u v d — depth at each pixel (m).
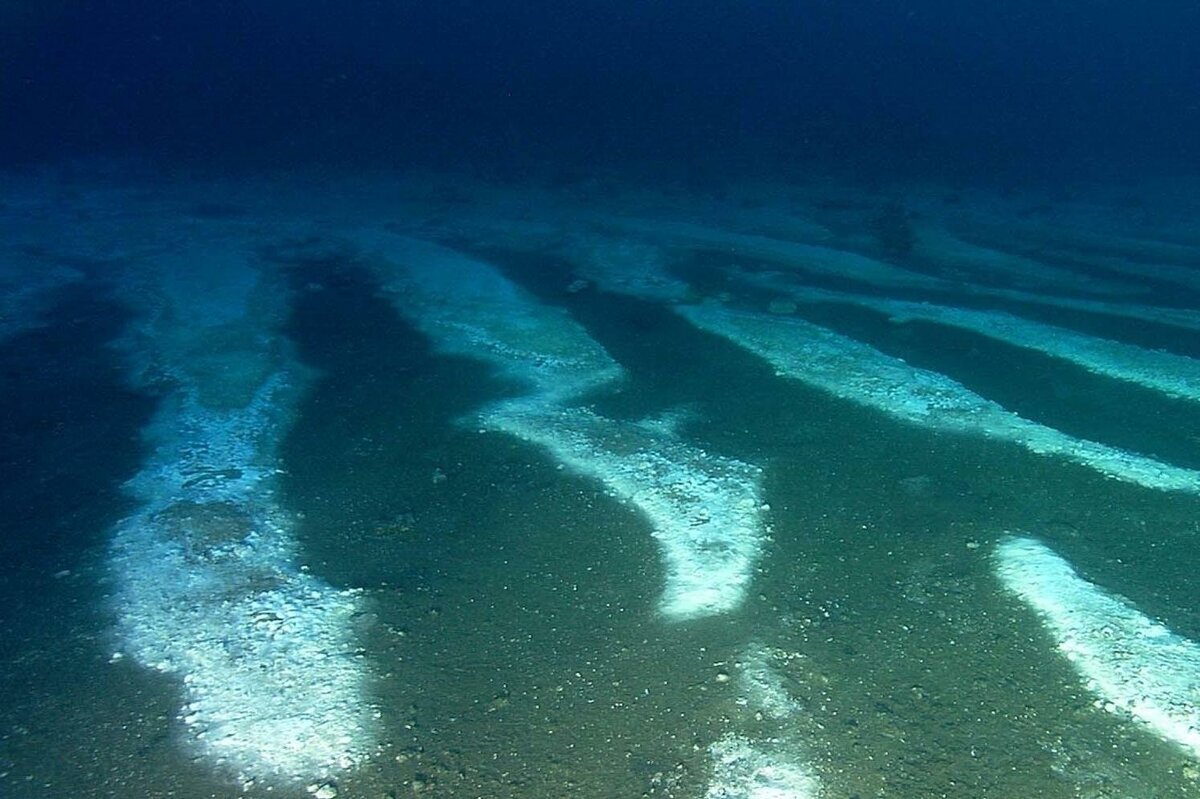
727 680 8.76
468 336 20.55
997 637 9.40
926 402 15.91
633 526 11.86
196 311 23.02
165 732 8.16
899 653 9.17
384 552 11.39
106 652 9.35
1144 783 7.34
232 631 9.65
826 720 8.19
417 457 14.20
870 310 22.27
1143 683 8.46
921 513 12.16
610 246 31.48
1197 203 42.06
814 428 15.02
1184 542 11.25
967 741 7.89
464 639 9.52
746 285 25.30
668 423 15.35
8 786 7.54
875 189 47.50
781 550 11.24
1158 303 23.25
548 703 8.49
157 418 15.95
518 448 14.42
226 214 38.84
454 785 7.50
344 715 8.34
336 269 27.88
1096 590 10.15
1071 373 17.52
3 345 20.34
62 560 11.22
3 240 32.47
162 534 11.73
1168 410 15.62
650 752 7.84
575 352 19.28
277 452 14.49
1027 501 12.42
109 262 28.95
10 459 14.33
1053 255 30.19
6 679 8.94
